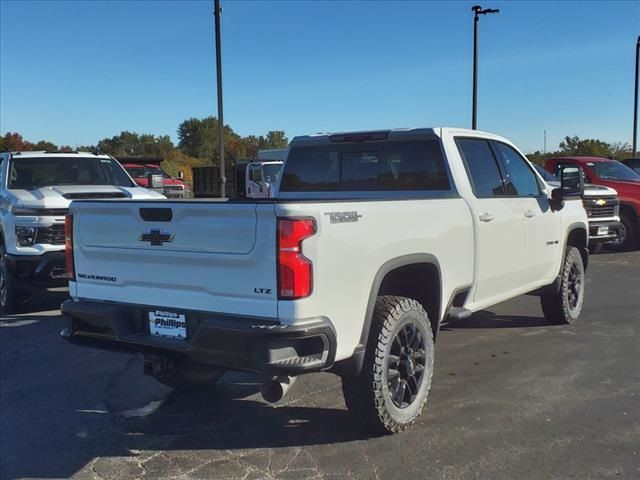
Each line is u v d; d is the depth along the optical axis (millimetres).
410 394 4285
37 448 4148
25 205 7781
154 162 21750
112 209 4004
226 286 3553
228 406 4840
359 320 3746
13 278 7852
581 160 14461
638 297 8719
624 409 4617
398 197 5305
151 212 3812
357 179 5609
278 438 4215
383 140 5383
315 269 3414
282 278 3354
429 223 4375
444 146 5062
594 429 4270
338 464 3816
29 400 5066
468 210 4895
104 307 4078
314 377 5480
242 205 3436
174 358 3941
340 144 5707
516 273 5723
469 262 4898
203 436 4285
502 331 6957
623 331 6852
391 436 4184
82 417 4688
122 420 4609
